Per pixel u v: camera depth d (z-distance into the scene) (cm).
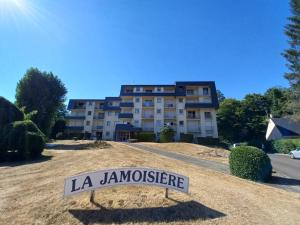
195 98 5375
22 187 840
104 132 6172
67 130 6262
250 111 6725
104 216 601
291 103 4334
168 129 4544
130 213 618
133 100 5481
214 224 608
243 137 6481
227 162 1969
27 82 3466
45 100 3462
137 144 3306
